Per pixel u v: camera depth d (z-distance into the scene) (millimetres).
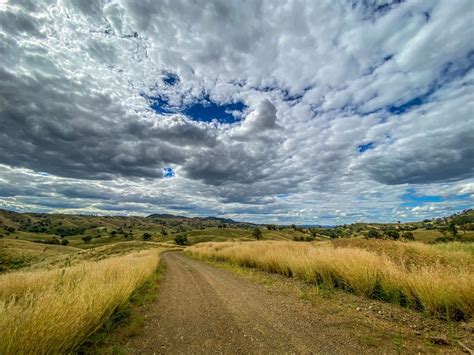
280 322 4930
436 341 3777
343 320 4871
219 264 17922
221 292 8219
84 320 4254
